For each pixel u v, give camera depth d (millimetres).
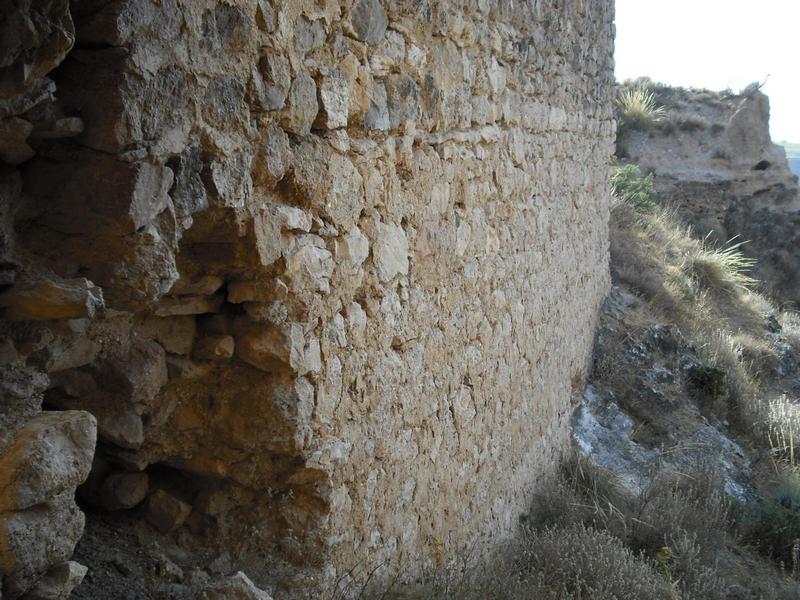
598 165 7633
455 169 3512
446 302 3467
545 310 5359
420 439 3229
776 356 10539
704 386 8398
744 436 8281
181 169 1789
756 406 8719
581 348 7062
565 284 6059
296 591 2367
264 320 2221
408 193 3016
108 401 2111
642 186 13906
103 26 1559
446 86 3338
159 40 1662
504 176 4270
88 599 2025
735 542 6148
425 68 3113
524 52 4492
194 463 2375
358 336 2656
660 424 7477
